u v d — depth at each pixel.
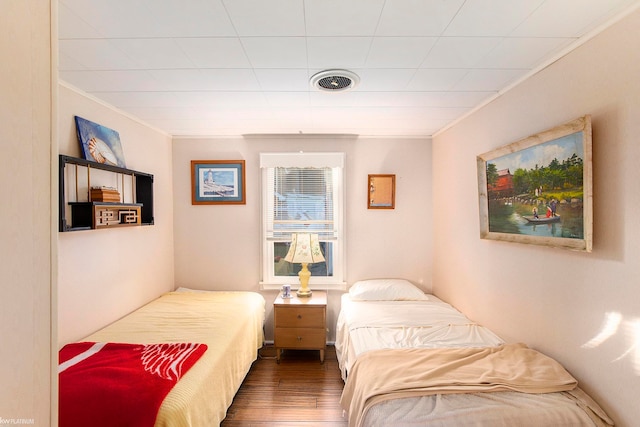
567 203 1.44
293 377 2.58
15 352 0.54
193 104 2.28
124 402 1.25
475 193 2.38
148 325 2.18
